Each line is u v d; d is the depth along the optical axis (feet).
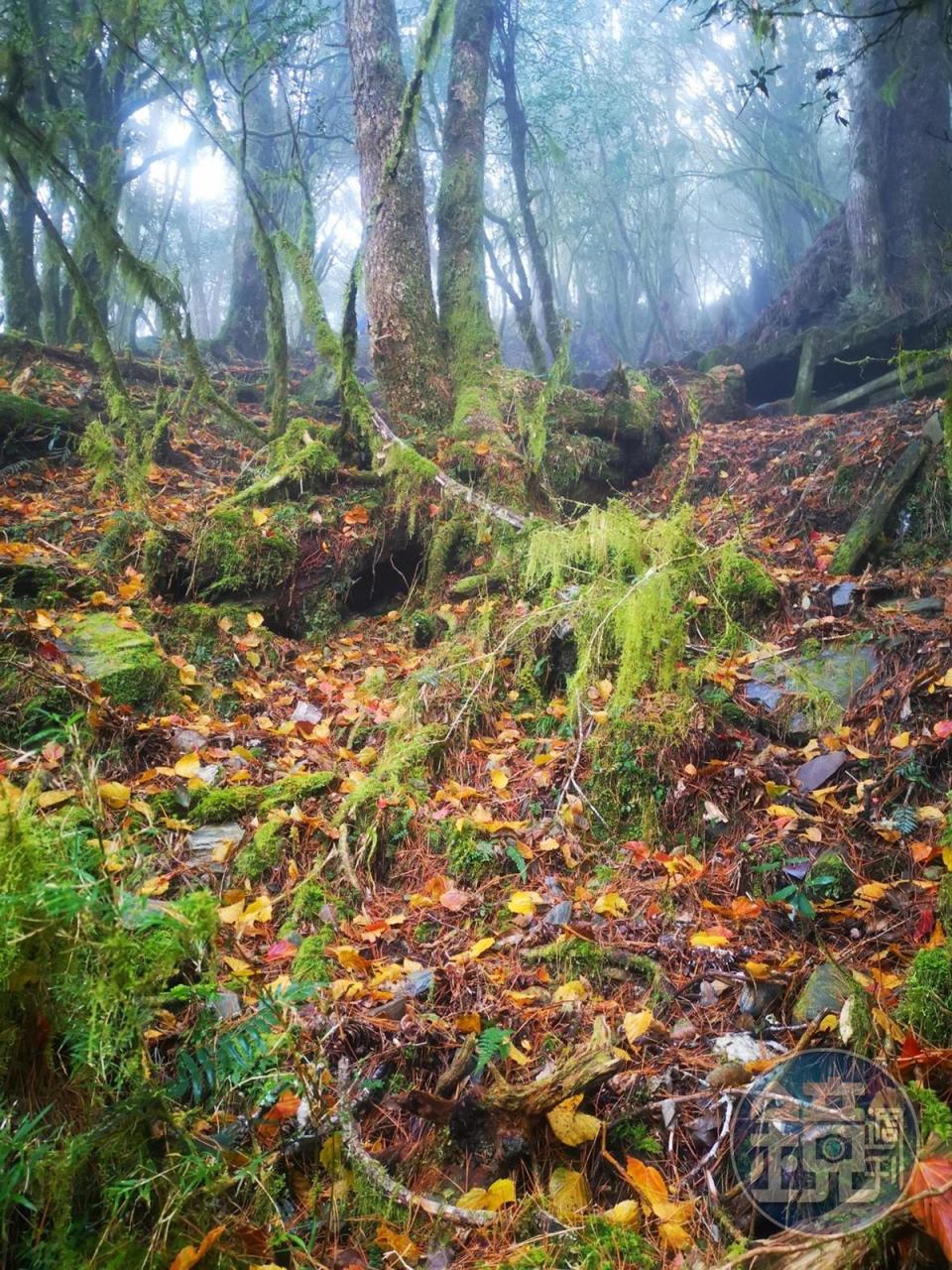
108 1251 4.95
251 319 42.01
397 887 10.24
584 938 8.86
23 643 11.73
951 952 6.96
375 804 10.80
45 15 25.09
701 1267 5.49
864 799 10.79
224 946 8.46
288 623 16.72
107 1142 5.22
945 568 15.03
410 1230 5.83
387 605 18.11
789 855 10.24
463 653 14.61
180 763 11.07
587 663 12.84
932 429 16.85
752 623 14.76
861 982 7.57
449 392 22.76
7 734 10.47
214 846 10.00
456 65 25.71
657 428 24.34
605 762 11.65
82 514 16.78
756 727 12.40
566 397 23.17
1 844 5.04
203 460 21.75
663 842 10.96
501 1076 6.82
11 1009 5.20
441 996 8.10
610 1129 6.63
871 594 14.82
